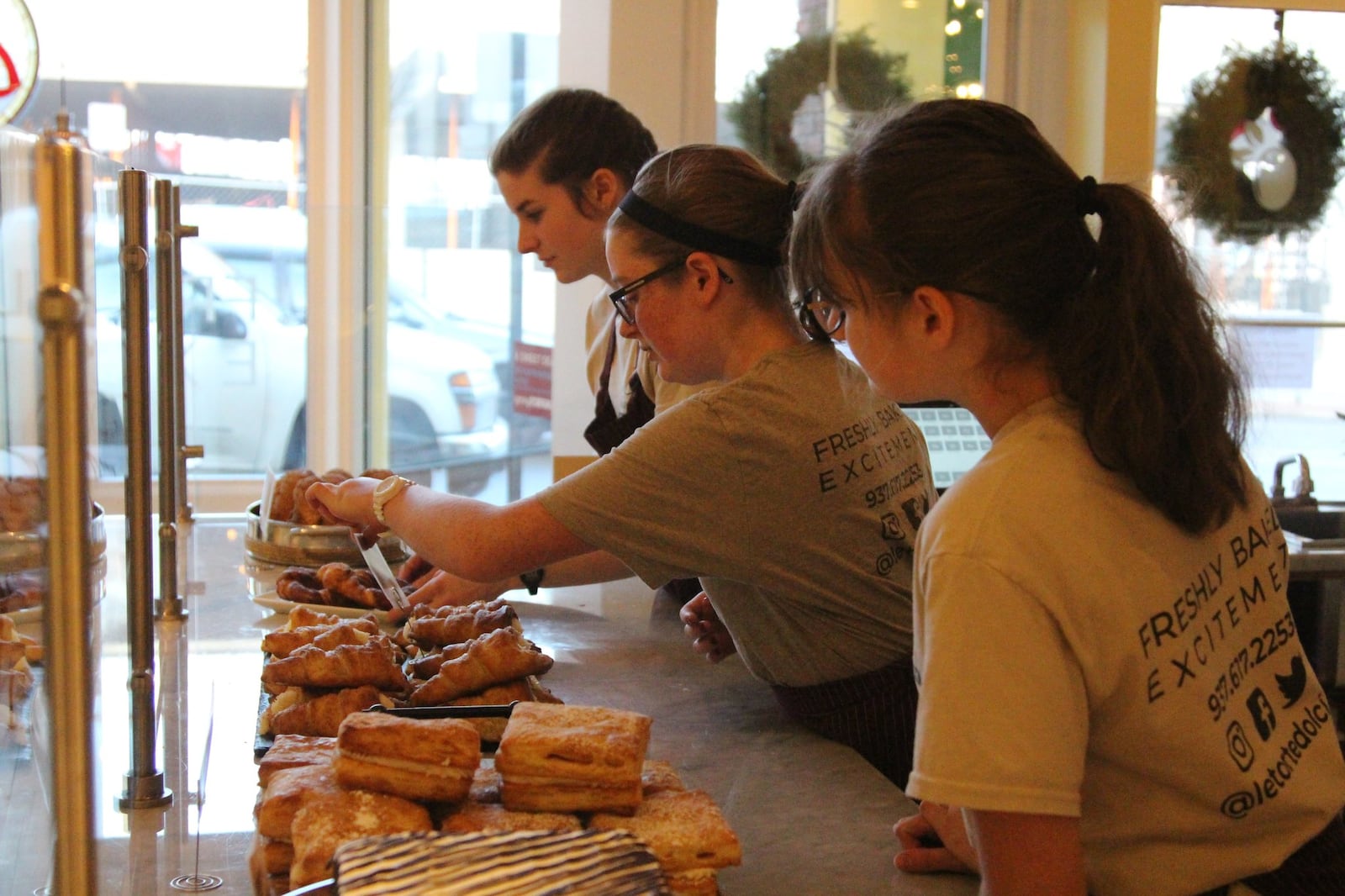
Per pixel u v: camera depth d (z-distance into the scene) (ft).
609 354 6.59
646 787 3.09
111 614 4.24
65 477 1.87
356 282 8.47
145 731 3.45
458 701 3.87
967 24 10.41
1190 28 9.64
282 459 8.47
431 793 2.85
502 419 9.35
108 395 5.90
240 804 3.46
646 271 4.15
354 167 10.53
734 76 10.20
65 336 1.86
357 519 4.94
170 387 5.28
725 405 4.02
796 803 3.70
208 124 10.35
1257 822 2.84
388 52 10.55
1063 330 2.74
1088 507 2.66
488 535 4.17
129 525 3.46
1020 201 2.71
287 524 6.15
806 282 3.08
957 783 2.52
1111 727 2.74
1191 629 2.76
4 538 3.14
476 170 10.83
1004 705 2.54
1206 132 9.70
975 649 2.57
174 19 10.14
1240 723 2.83
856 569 4.17
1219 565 2.87
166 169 10.34
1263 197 9.73
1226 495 2.73
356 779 2.83
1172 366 2.69
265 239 8.16
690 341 4.22
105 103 10.16
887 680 4.26
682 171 4.16
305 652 3.85
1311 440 9.79
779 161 10.31
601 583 6.44
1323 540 8.04
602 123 5.96
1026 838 2.52
